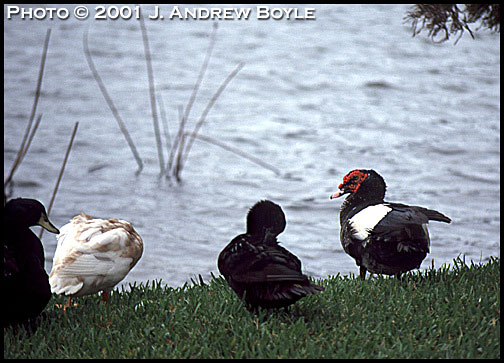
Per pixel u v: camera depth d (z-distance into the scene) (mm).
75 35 40188
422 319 6754
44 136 23516
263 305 6582
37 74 31984
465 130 24344
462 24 10086
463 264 8727
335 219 15852
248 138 23750
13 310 6531
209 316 6969
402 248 7391
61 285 6922
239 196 17938
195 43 39188
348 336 6441
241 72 33219
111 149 22578
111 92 29609
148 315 7059
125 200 17578
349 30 42656
